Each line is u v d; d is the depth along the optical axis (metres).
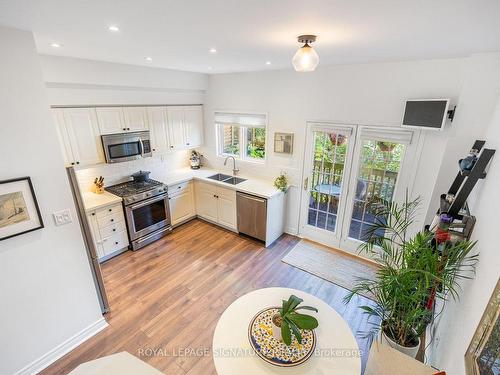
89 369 1.38
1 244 1.84
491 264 1.26
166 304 2.91
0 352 1.96
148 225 4.06
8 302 1.94
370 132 3.26
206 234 4.45
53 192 2.03
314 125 3.70
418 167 3.02
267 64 3.31
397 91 2.97
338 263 3.66
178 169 5.07
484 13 1.29
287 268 3.56
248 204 4.04
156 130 4.16
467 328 1.39
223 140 5.00
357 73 3.18
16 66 1.73
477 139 2.41
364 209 3.63
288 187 4.21
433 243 1.90
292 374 1.46
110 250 3.68
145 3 1.26
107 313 2.78
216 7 1.32
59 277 2.19
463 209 1.97
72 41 2.07
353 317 2.77
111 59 3.02
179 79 4.14
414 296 1.66
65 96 3.07
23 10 1.35
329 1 1.21
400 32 1.69
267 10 1.34
